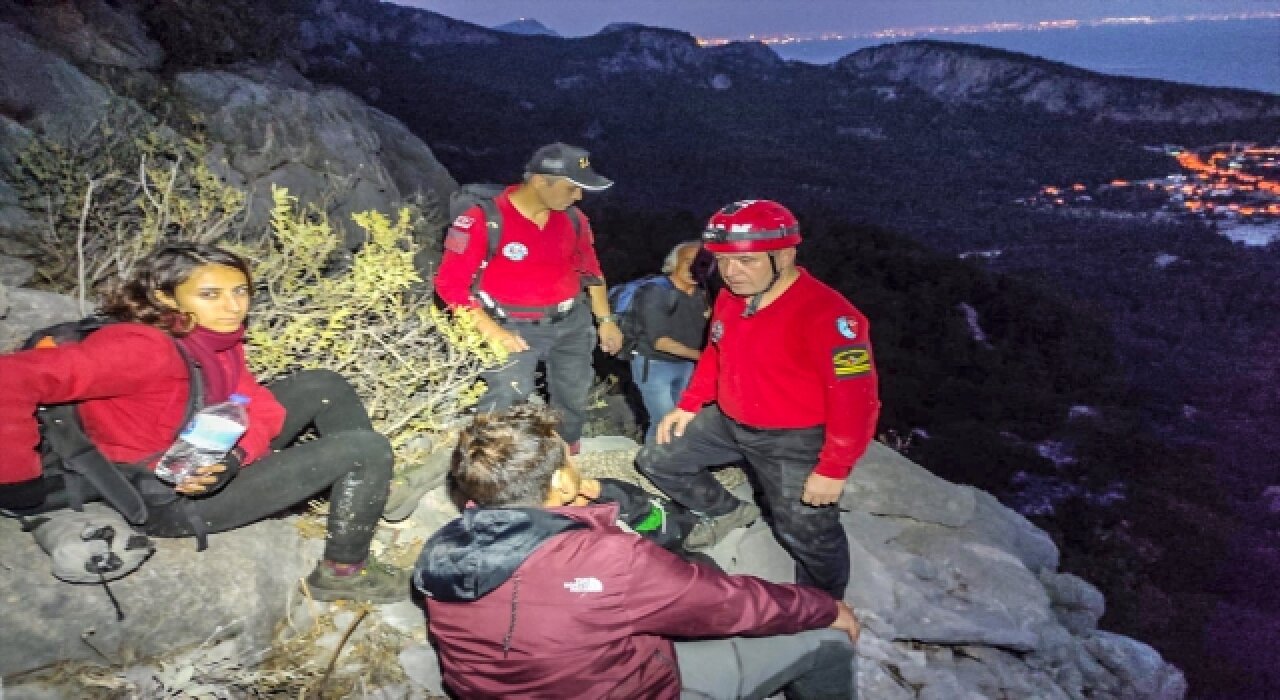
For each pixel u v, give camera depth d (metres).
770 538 3.28
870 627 3.21
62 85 6.21
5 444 1.81
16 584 2.02
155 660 2.16
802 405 2.59
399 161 11.35
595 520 1.89
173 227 3.87
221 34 9.61
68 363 1.86
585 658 1.79
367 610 2.52
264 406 2.32
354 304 3.03
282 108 8.33
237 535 2.39
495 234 3.06
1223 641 27.83
